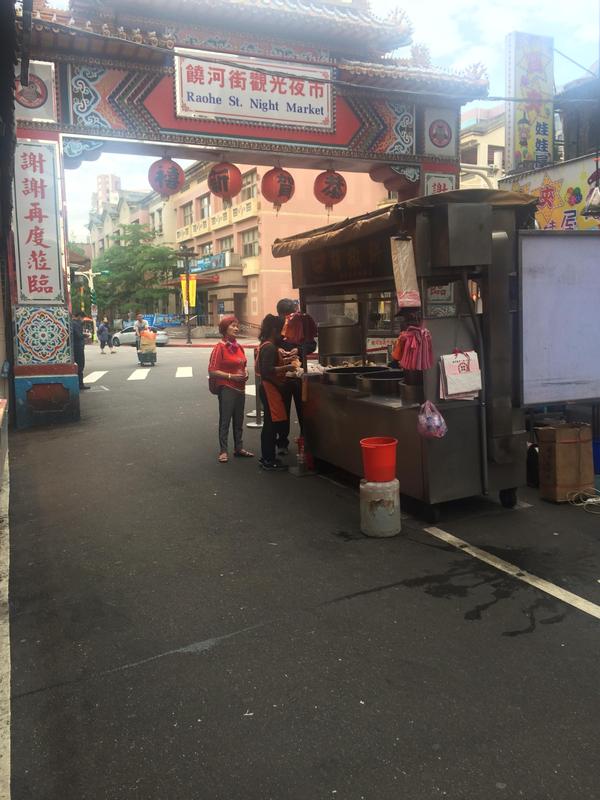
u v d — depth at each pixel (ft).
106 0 31.78
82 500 20.33
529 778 7.84
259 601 12.91
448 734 8.70
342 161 36.88
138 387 50.14
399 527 16.49
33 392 33.53
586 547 15.24
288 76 26.03
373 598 12.90
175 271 150.20
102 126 32.12
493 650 10.82
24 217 32.24
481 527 16.79
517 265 17.78
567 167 35.83
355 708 9.34
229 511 18.85
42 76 31.27
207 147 33.71
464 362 16.63
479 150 95.45
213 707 9.46
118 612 12.61
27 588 13.85
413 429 17.15
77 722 9.18
